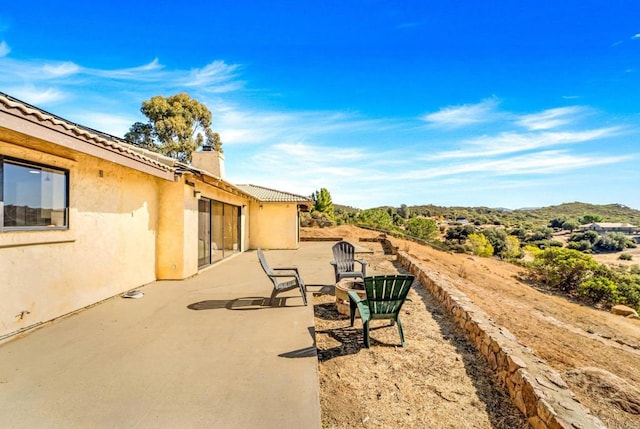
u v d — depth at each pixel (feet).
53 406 9.50
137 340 14.62
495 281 48.88
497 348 13.76
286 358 12.92
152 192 26.63
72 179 17.84
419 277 32.48
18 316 14.73
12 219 14.37
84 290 19.07
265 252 52.19
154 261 27.22
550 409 9.38
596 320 38.70
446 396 11.91
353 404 11.21
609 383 14.03
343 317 19.84
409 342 16.57
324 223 111.04
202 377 11.33
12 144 14.05
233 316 18.21
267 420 9.00
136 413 9.21
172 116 92.84
